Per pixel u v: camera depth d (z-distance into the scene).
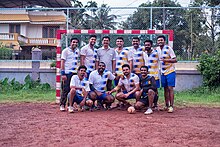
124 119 6.24
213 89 11.64
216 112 7.56
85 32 8.68
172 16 12.62
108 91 7.66
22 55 14.06
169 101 7.85
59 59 8.77
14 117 6.51
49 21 24.09
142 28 12.32
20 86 12.30
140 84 7.32
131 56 7.66
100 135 4.79
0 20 24.20
